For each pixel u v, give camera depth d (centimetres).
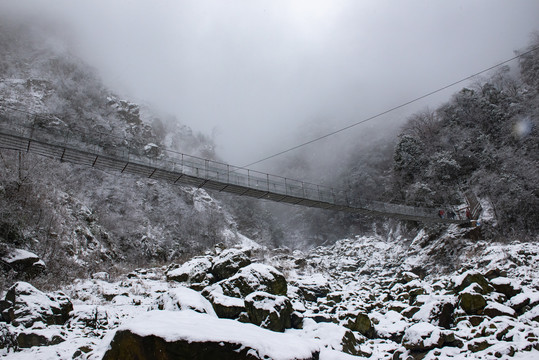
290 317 1158
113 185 4178
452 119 4647
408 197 4012
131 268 2608
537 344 895
